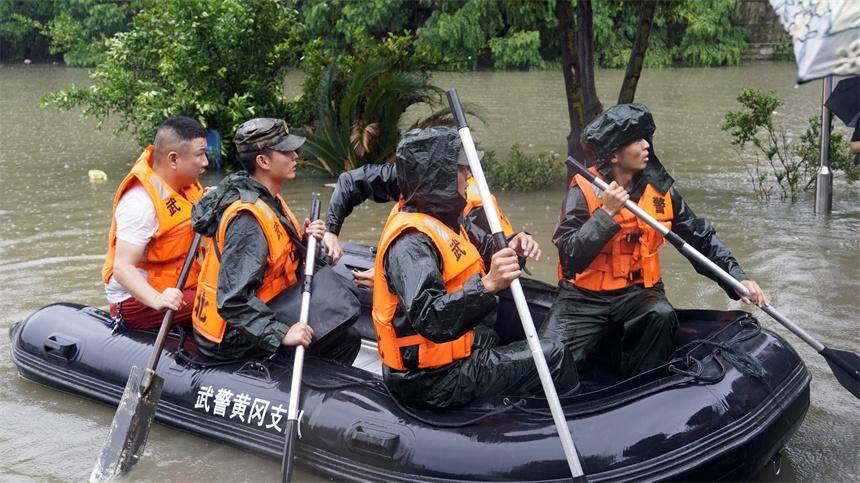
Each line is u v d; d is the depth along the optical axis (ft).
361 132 32.55
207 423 12.76
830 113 25.29
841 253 21.58
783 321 11.92
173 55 34.40
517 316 14.16
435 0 86.69
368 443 11.09
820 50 9.43
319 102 33.01
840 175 31.40
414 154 10.42
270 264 12.47
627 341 12.68
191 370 13.23
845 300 18.15
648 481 10.31
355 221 26.25
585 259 11.89
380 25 84.69
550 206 27.81
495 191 30.42
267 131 12.53
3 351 16.60
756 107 28.89
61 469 12.37
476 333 13.48
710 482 10.58
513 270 9.71
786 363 12.03
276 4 36.19
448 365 10.96
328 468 11.48
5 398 14.71
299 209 28.35
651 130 12.21
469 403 11.22
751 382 11.30
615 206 11.61
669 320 12.22
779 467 11.78
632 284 12.63
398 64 34.55
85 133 45.75
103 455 12.12
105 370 14.11
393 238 10.43
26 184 32.65
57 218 27.04
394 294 10.75
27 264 22.03
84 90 36.47
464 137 10.14
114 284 14.39
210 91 34.83
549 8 84.53
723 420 10.74
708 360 11.46
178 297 13.07
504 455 10.54
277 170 12.73
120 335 14.46
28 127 48.21
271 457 12.12
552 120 47.70
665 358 12.35
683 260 21.65
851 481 11.50
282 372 12.59
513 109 53.11
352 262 16.46
